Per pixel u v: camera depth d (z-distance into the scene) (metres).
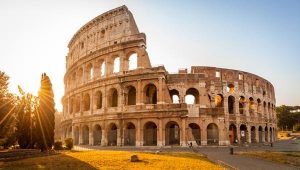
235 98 94.06
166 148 70.69
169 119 77.12
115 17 91.38
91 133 87.88
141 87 80.94
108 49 88.56
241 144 86.69
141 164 35.59
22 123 61.91
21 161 40.34
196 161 39.38
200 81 84.25
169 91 84.94
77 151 59.12
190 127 82.88
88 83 91.88
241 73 98.00
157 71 79.31
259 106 105.44
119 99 83.19
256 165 37.28
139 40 83.94
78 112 96.38
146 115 78.56
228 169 32.53
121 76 83.31
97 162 37.81
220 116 80.75
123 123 81.25
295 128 198.88
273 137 117.06
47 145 58.59
